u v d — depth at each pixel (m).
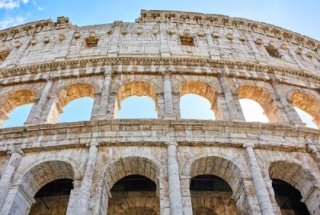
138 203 29.31
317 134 28.30
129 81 33.69
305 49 47.66
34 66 36.06
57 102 32.78
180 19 46.22
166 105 30.28
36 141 26.33
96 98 31.67
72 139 26.12
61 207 29.59
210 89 34.09
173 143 25.56
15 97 34.34
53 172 25.81
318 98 35.88
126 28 43.75
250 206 22.23
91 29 44.34
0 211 21.83
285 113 32.12
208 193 30.08
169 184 22.77
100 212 21.84
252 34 46.19
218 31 44.88
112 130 26.58
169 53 37.91
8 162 25.05
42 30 45.84
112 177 25.06
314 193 25.05
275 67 37.62
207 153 25.44
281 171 26.91
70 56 38.41
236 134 27.00
